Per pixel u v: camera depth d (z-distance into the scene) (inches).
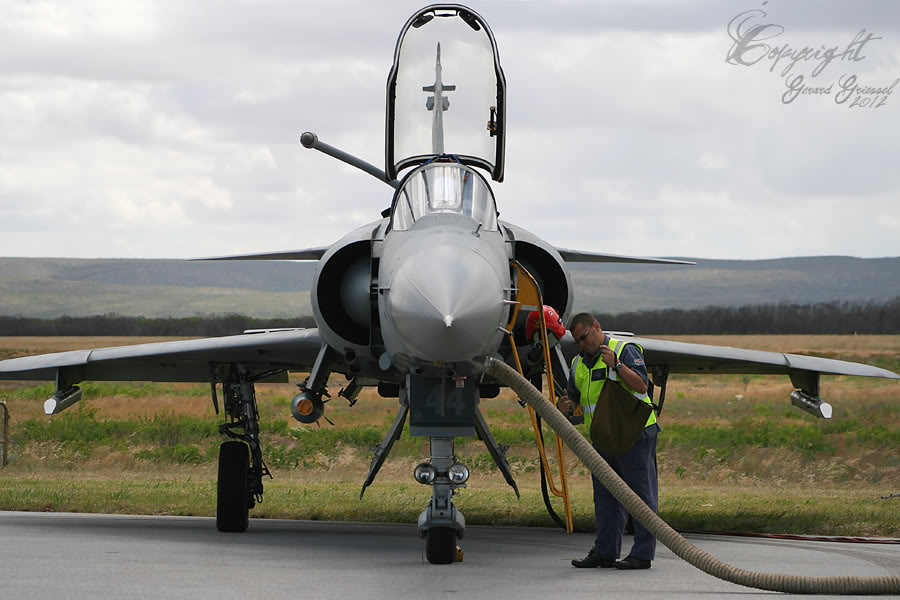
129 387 5433.1
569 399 1008.2
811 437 2689.5
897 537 1301.7
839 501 1724.9
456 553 1023.0
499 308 910.4
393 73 1220.5
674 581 904.9
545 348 1027.3
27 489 1806.1
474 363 945.5
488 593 830.5
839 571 968.3
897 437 2650.1
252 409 1378.0
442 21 1231.5
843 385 5679.1
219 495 1306.6
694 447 2536.9
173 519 1466.5
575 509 1641.2
